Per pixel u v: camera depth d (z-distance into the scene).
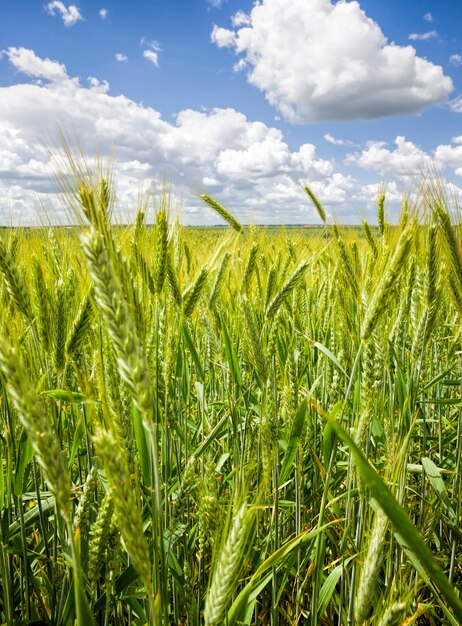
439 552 4.09
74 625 2.62
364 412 2.97
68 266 4.42
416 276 4.38
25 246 4.50
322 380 5.22
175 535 3.01
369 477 1.24
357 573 2.82
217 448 5.26
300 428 3.39
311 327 5.83
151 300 3.74
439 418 4.70
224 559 1.85
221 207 5.68
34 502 4.07
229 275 6.20
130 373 1.61
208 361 5.70
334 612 4.05
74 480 3.94
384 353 3.79
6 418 3.01
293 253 6.28
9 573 2.78
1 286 3.69
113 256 2.32
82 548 2.63
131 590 3.06
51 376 3.46
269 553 3.69
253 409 4.98
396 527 1.25
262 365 3.32
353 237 5.88
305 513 4.36
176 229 4.71
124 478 1.57
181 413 4.56
